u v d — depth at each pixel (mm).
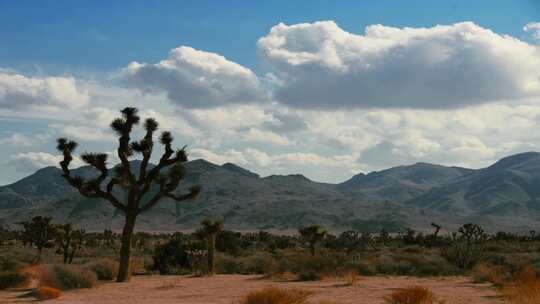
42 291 22938
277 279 31219
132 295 23766
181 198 31906
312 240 49625
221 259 41125
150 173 31812
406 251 57250
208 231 37906
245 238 89625
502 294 21297
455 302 19172
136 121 31516
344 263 34781
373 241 93000
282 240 76562
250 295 18219
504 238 100000
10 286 27125
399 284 26859
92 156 30906
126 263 31109
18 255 42625
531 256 40281
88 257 50875
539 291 19000
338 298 20750
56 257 46562
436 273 33500
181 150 32188
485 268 29828
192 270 39531
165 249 41406
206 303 19984
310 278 30469
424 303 18031
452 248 39188
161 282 30297
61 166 30625
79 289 26234
